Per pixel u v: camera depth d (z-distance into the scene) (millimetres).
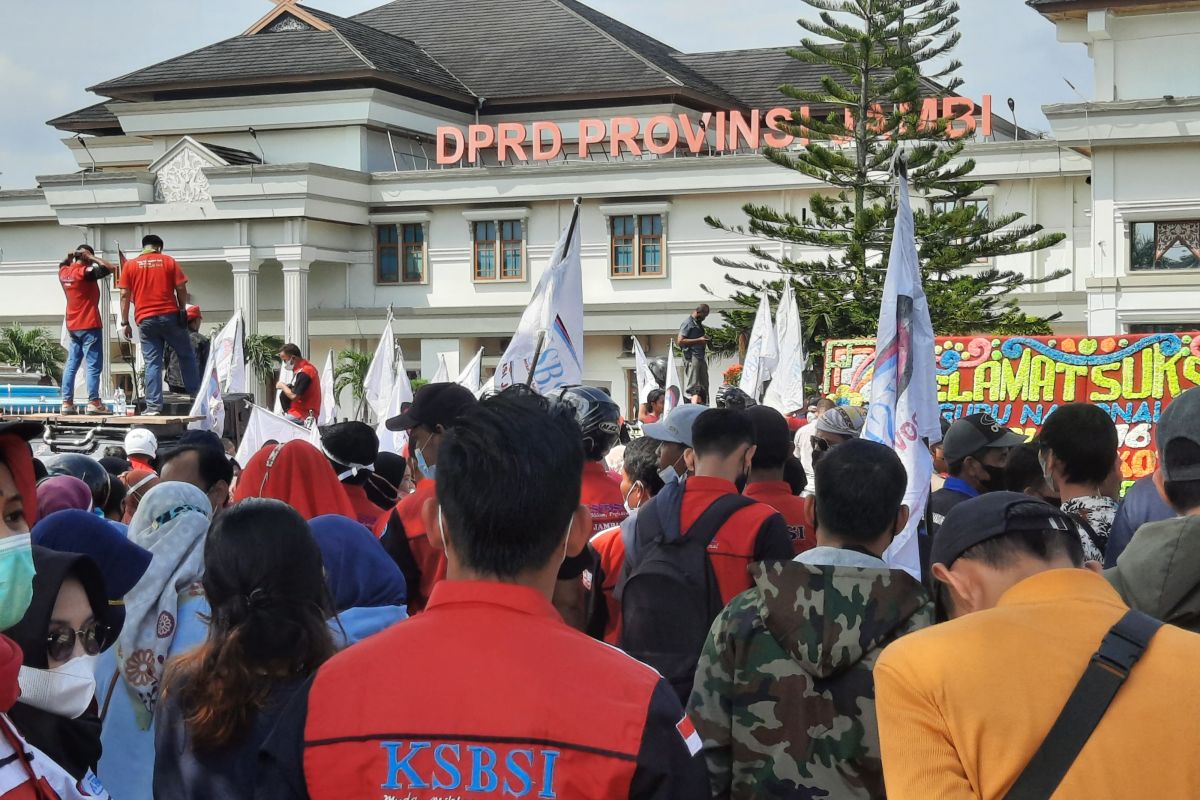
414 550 5418
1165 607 3615
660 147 47875
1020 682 2633
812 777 3738
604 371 47812
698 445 5180
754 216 35375
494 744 2377
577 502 2629
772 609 3770
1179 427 3791
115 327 48750
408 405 6941
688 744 2438
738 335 34406
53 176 49000
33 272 53531
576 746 2367
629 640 4938
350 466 6641
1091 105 36375
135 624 4230
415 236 49344
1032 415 12422
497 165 50938
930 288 33469
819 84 54750
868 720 3711
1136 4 35812
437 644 2486
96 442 12844
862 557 3947
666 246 46594
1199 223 36406
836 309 34031
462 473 2547
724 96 54312
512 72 53906
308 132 50062
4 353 47094
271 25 53688
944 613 3873
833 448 4168
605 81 51312
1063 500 5262
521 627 2494
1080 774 2555
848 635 3709
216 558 3385
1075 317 41688
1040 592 2811
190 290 52344
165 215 48031
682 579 4844
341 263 50000
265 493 5977
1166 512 4789
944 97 42406
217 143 51125
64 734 3385
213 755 3250
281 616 3324
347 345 50594
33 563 3309
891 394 5770
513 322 47875
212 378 14148
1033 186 42156
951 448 6188
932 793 2623
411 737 2400
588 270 47594
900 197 5895
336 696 2482
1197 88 36125
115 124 55812
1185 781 2547
